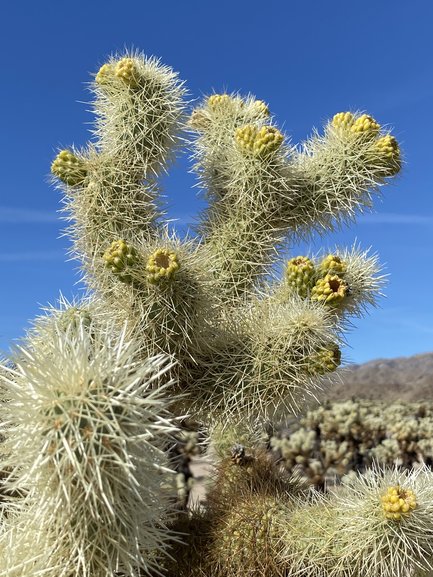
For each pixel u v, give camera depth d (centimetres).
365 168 340
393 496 252
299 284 314
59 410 195
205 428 364
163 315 266
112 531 207
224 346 292
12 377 228
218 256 337
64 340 213
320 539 268
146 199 331
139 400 197
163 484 233
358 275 336
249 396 285
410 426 796
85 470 193
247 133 324
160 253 263
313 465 657
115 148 323
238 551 277
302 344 279
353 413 793
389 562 260
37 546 216
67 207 319
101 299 295
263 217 336
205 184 358
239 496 302
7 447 209
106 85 330
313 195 342
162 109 328
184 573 282
